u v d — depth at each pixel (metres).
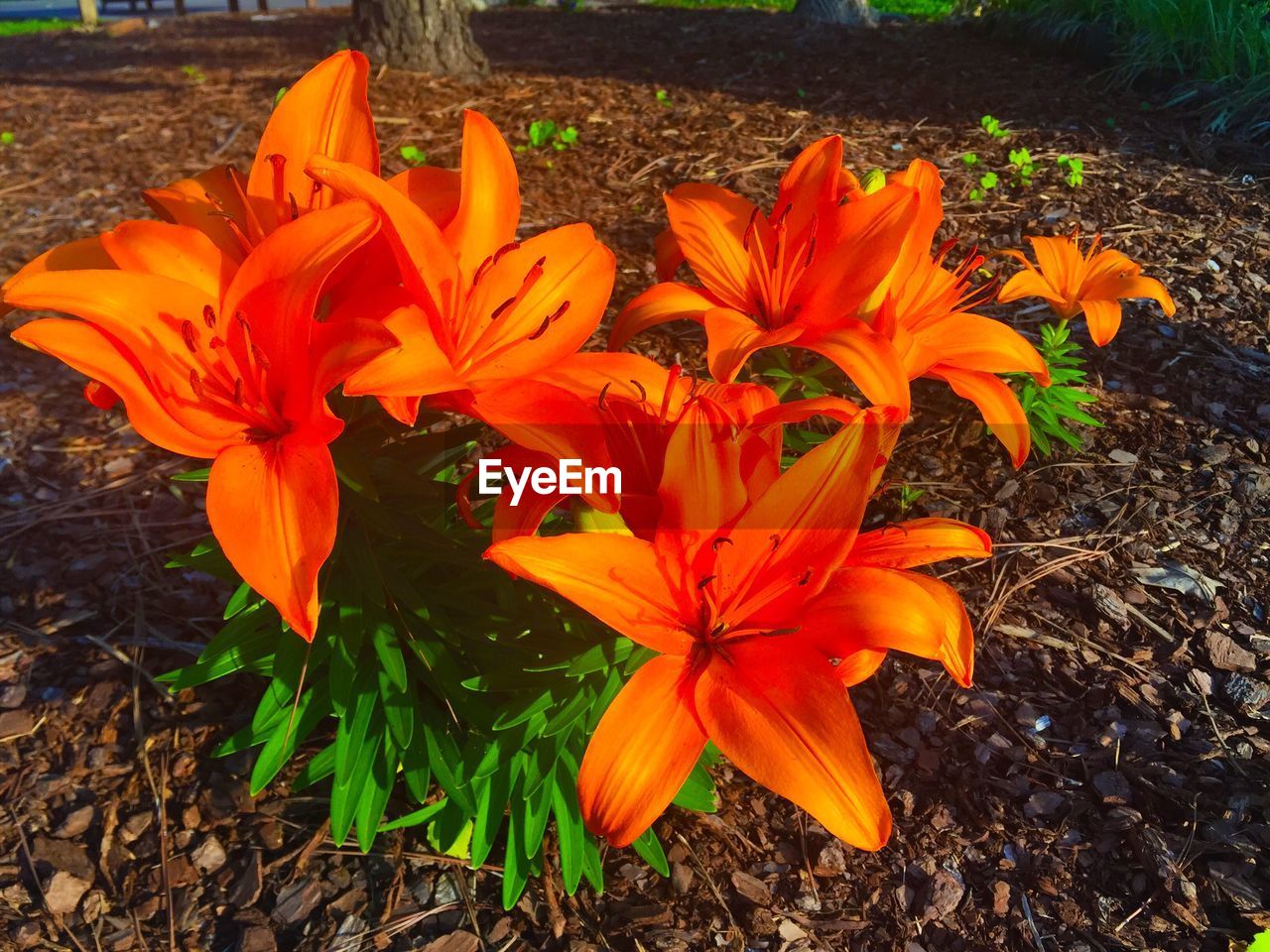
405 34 1.45
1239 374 0.82
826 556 0.29
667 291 0.40
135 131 1.35
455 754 0.45
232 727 0.53
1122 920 0.46
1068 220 1.02
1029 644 0.59
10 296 0.27
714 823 0.50
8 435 0.77
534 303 0.33
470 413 0.31
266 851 0.48
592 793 0.28
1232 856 0.48
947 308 0.41
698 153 1.15
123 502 0.71
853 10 2.05
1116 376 0.82
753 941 0.45
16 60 2.04
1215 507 0.69
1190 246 0.99
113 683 0.56
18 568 0.64
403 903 0.46
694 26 2.03
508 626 0.42
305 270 0.28
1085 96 1.37
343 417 0.36
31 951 0.44
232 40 2.18
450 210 0.34
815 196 0.38
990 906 0.46
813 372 0.46
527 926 0.45
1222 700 0.56
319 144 0.34
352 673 0.41
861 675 0.33
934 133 1.24
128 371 0.28
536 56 1.72
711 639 0.31
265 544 0.27
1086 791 0.51
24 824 0.49
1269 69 1.30
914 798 0.51
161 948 0.44
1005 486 0.70
